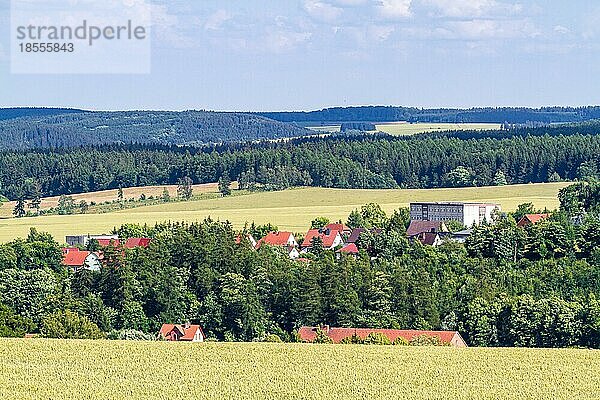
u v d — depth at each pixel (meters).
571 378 87.94
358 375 87.81
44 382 83.25
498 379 87.25
